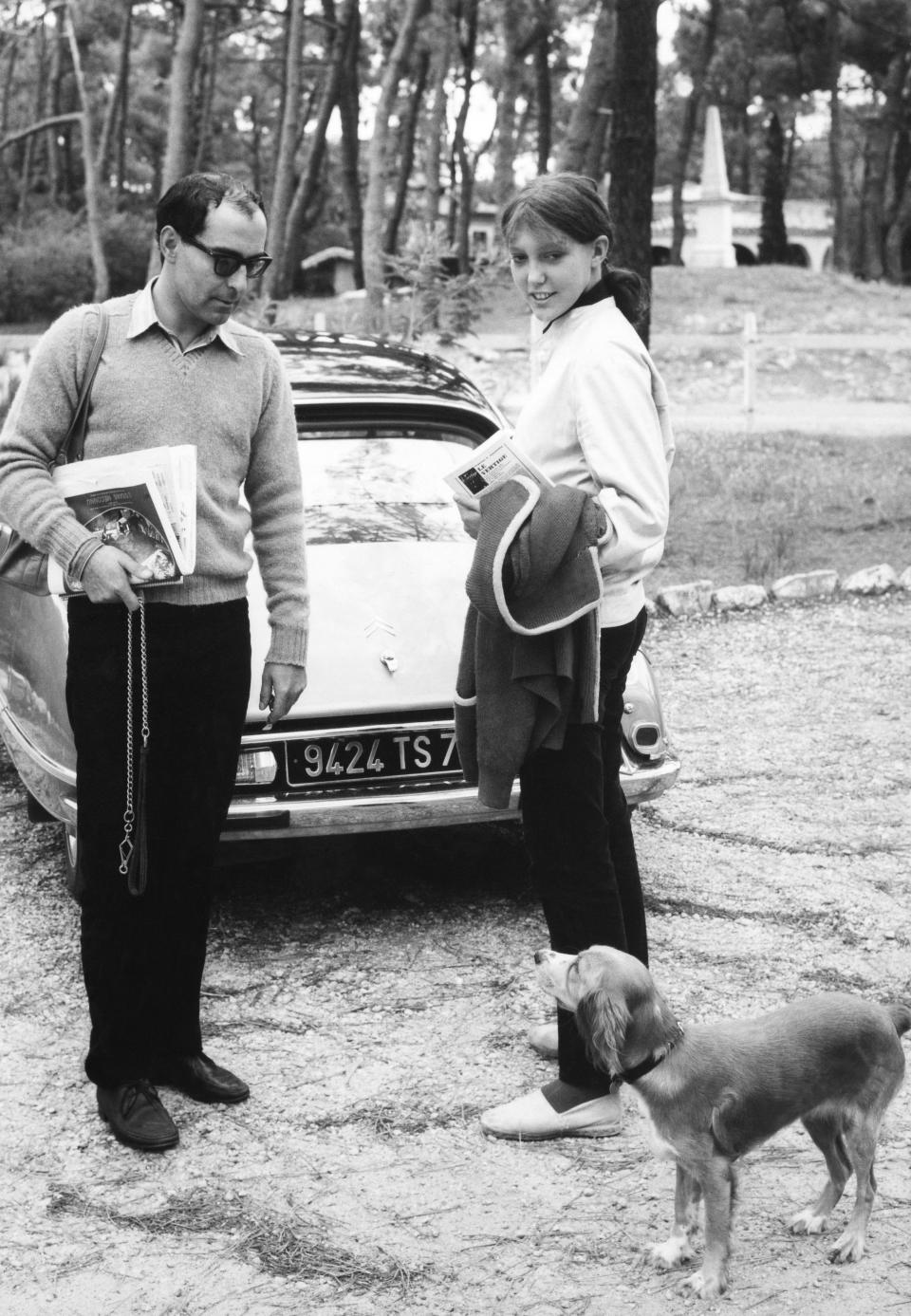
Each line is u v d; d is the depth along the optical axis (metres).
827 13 49.12
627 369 3.46
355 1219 3.47
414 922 5.16
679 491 13.60
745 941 4.99
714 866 5.64
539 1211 3.49
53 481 3.50
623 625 3.65
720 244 50.66
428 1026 4.42
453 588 5.06
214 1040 4.34
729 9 50.75
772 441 16.45
